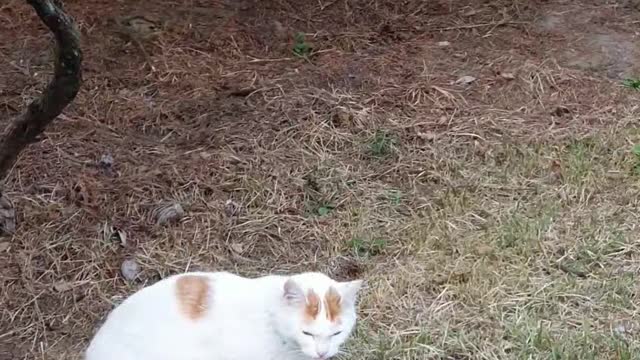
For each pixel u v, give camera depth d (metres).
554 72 3.17
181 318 2.06
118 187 2.71
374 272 2.54
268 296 2.06
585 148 2.90
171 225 2.64
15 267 2.52
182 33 3.25
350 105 3.00
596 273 2.54
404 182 2.79
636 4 3.47
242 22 3.32
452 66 3.19
